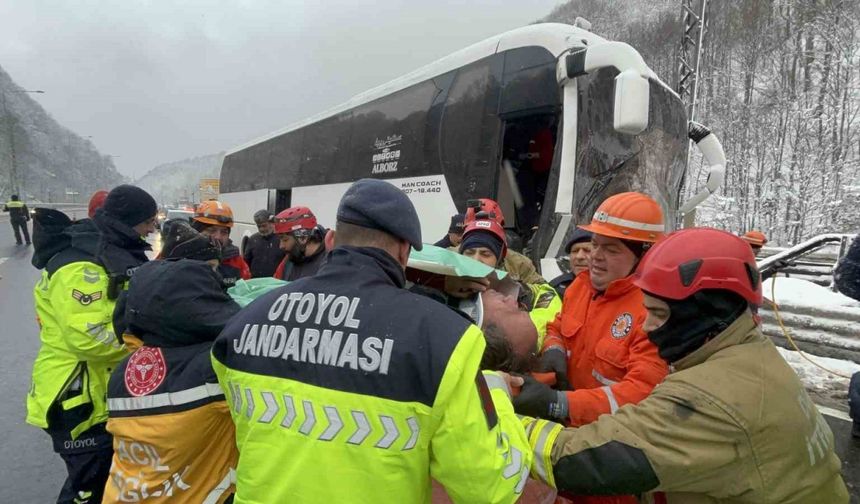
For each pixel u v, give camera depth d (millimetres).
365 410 1160
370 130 7953
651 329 1421
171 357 1820
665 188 5168
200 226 5012
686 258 1310
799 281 8398
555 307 2492
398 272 1385
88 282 2441
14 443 4090
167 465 1773
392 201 1376
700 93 26766
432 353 1171
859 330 6062
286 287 1406
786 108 23172
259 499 1233
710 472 1219
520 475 1264
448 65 6355
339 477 1154
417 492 1202
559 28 5000
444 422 1165
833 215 20234
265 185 12977
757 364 1273
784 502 1205
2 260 15906
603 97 4750
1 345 6730
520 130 5480
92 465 2553
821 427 1310
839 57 23109
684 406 1251
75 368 2486
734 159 24344
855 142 22578
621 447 1278
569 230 4586
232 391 1371
